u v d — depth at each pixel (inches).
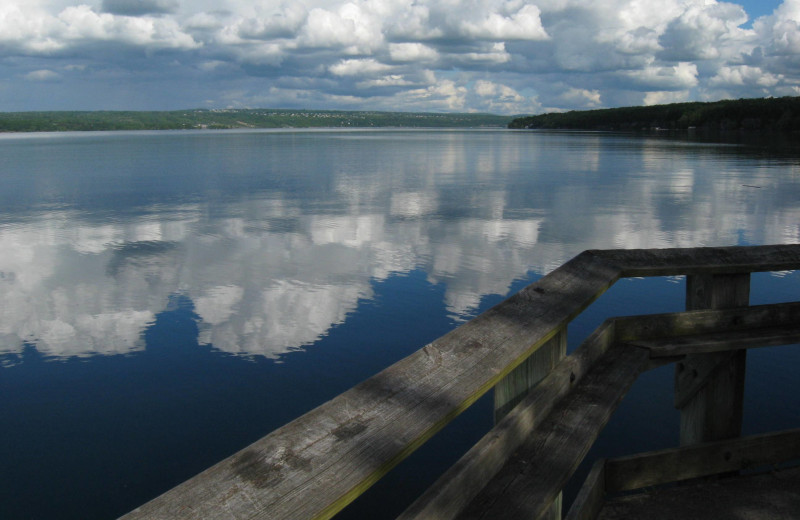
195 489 39.0
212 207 645.9
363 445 45.5
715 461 105.0
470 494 59.1
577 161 1332.4
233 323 279.4
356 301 309.7
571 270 97.8
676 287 314.7
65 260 408.2
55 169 1173.1
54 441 177.5
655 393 197.0
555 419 77.4
